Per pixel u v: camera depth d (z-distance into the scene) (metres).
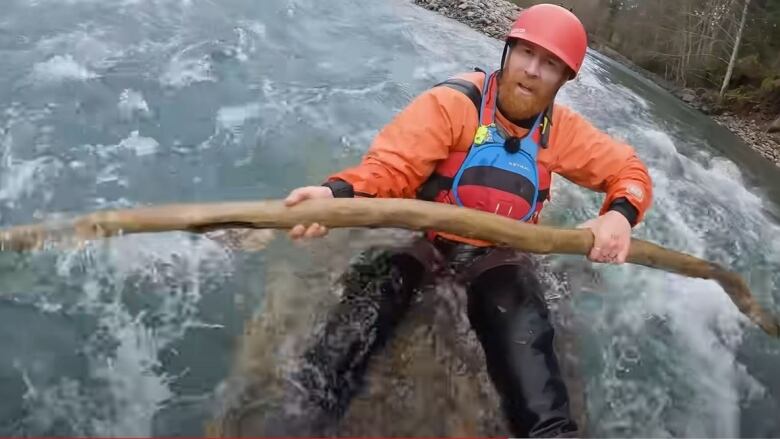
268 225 2.30
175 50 5.10
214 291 2.94
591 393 2.83
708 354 3.14
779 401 3.00
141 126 4.14
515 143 2.73
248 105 4.54
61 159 3.73
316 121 4.49
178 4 5.93
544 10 2.69
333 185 2.44
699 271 3.01
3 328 2.70
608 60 9.15
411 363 2.68
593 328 3.11
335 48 5.75
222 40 5.40
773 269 3.93
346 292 2.81
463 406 2.57
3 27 5.07
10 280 2.89
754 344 3.26
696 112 7.70
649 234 3.94
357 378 2.60
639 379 2.94
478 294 2.70
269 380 2.57
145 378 2.59
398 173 2.61
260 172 3.88
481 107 2.74
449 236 2.79
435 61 5.91
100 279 2.94
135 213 2.26
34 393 2.49
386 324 2.72
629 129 5.58
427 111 2.69
